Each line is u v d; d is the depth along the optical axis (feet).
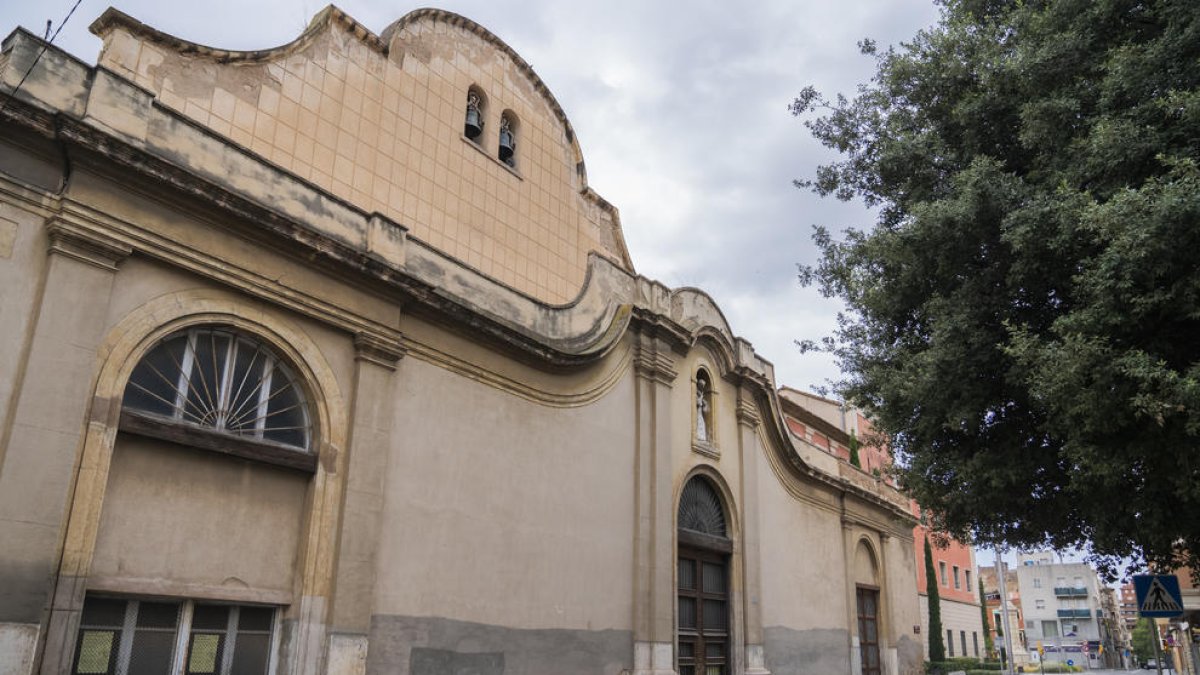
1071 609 316.81
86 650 25.05
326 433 32.22
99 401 25.63
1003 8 43.50
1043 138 35.99
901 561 86.74
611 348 48.85
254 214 30.40
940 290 41.57
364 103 45.57
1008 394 38.52
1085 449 31.60
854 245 48.06
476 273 41.29
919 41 45.19
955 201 38.06
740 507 59.41
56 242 25.46
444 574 35.94
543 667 40.04
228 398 29.86
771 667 59.93
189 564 27.61
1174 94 29.78
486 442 39.65
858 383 49.16
